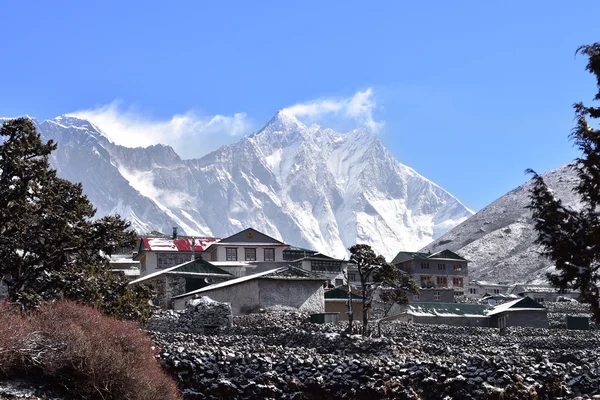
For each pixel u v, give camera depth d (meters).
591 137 29.28
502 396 33.59
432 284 160.75
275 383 34.34
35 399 26.45
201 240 131.75
